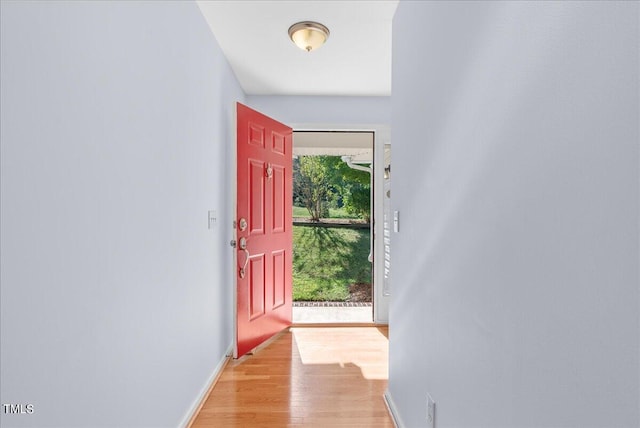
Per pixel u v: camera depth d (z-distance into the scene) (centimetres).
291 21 210
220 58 244
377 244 344
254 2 192
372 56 257
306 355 269
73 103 98
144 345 137
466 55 99
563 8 59
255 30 221
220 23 213
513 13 75
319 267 585
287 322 325
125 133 123
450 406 110
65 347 96
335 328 333
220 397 207
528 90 70
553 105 62
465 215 100
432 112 128
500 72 80
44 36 88
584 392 55
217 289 239
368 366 250
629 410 47
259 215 282
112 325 117
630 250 47
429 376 130
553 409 62
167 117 156
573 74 57
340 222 593
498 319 81
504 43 79
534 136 68
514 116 75
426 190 134
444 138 116
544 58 64
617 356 49
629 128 47
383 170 343
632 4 46
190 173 185
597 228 52
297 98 338
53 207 92
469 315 97
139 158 133
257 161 279
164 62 153
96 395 109
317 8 197
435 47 124
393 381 189
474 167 94
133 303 129
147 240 139
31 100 85
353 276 582
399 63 180
